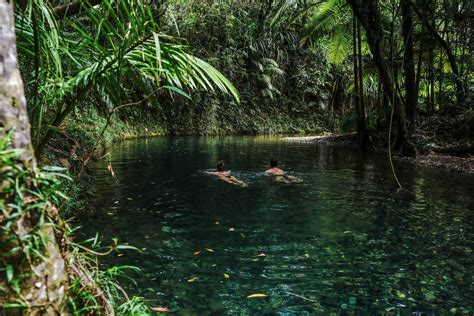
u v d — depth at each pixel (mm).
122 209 5477
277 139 19578
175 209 5535
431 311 2766
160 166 9703
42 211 1341
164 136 21109
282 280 3250
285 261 3660
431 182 7906
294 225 4820
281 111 26656
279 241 4223
